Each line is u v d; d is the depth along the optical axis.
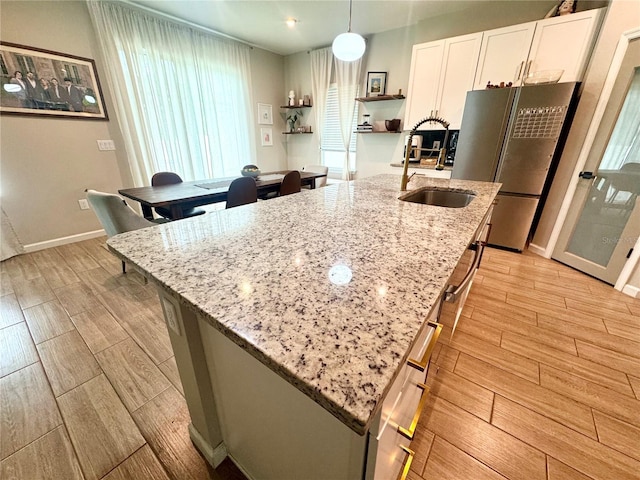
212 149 4.23
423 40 3.53
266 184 3.01
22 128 2.68
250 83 4.52
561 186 2.75
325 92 4.56
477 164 3.01
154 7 3.16
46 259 2.73
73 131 2.99
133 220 2.09
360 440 0.53
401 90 3.79
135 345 1.62
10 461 1.04
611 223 2.33
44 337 1.69
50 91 2.77
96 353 1.56
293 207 1.38
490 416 1.22
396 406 0.62
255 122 4.80
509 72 2.86
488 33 2.87
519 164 2.80
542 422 1.19
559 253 2.78
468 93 2.90
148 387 1.36
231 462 1.04
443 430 1.16
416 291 0.60
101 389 1.34
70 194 3.08
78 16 2.83
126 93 3.21
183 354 0.87
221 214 1.25
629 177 2.20
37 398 1.29
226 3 3.06
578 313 1.94
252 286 0.62
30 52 2.60
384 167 4.31
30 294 2.14
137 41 3.21
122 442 1.11
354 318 0.51
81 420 1.19
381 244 0.88
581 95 2.54
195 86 3.86
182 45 3.61
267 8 3.17
